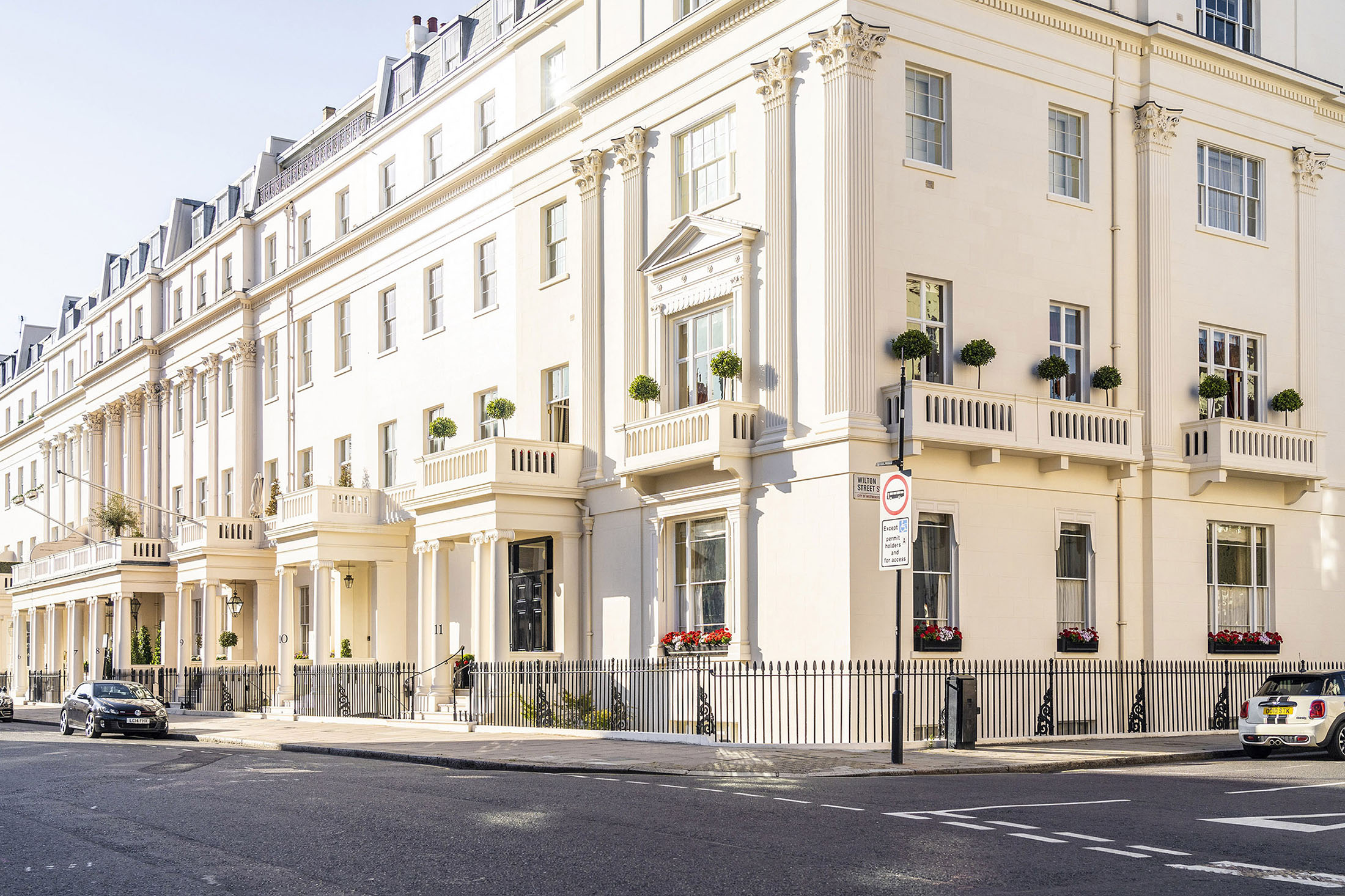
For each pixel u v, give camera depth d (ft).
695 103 89.92
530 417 106.63
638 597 92.73
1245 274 94.89
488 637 101.65
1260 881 31.04
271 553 146.41
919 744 70.74
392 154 130.62
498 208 112.78
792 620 79.66
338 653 125.90
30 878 33.68
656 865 33.71
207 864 35.22
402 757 71.77
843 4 78.54
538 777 57.82
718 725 83.41
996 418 79.56
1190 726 87.45
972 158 83.25
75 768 68.74
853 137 78.07
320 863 35.04
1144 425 89.04
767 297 82.94
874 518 77.05
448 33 127.65
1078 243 87.76
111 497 181.78
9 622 236.02
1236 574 92.99
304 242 147.74
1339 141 102.12
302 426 144.05
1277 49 98.17
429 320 123.44
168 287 183.42
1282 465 91.40
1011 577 81.97
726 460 82.69
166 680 153.69
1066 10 87.15
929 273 80.79
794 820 41.78
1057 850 35.76
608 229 98.32
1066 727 82.79
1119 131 90.02
